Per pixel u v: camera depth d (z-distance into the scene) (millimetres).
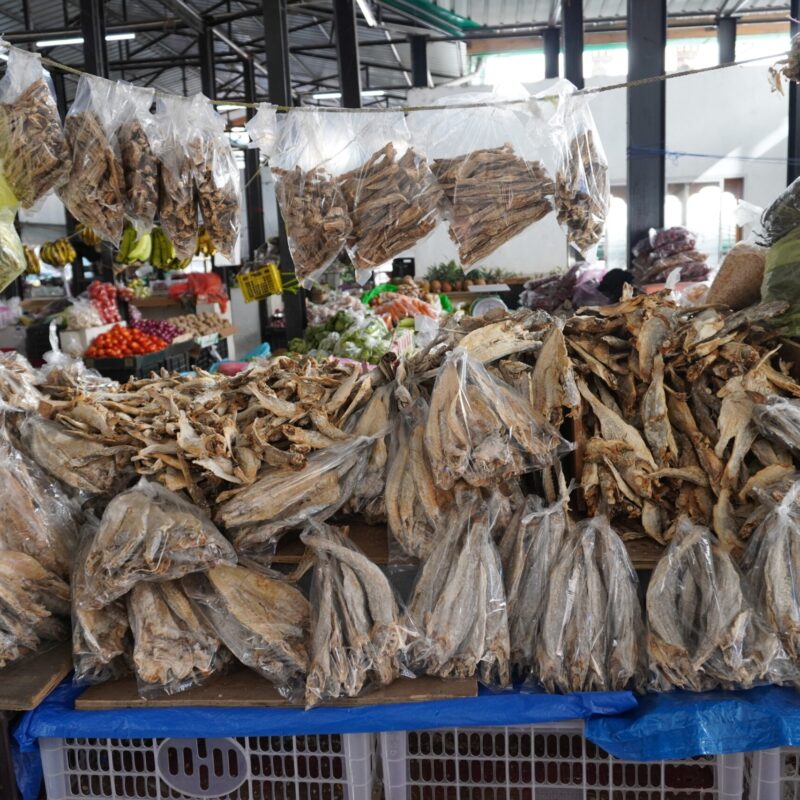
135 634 1896
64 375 2496
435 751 2088
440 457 2061
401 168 2389
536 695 1870
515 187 2412
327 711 1840
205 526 1996
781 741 1728
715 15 11547
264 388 2348
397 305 6840
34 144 2223
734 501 2158
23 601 1961
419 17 9984
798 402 2135
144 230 2480
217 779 1932
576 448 2242
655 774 1960
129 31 8539
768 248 2623
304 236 2432
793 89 6348
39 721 1861
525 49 13922
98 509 2369
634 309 2430
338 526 2328
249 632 1903
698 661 1818
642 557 2131
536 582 2014
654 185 6289
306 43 12453
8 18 9906
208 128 2396
